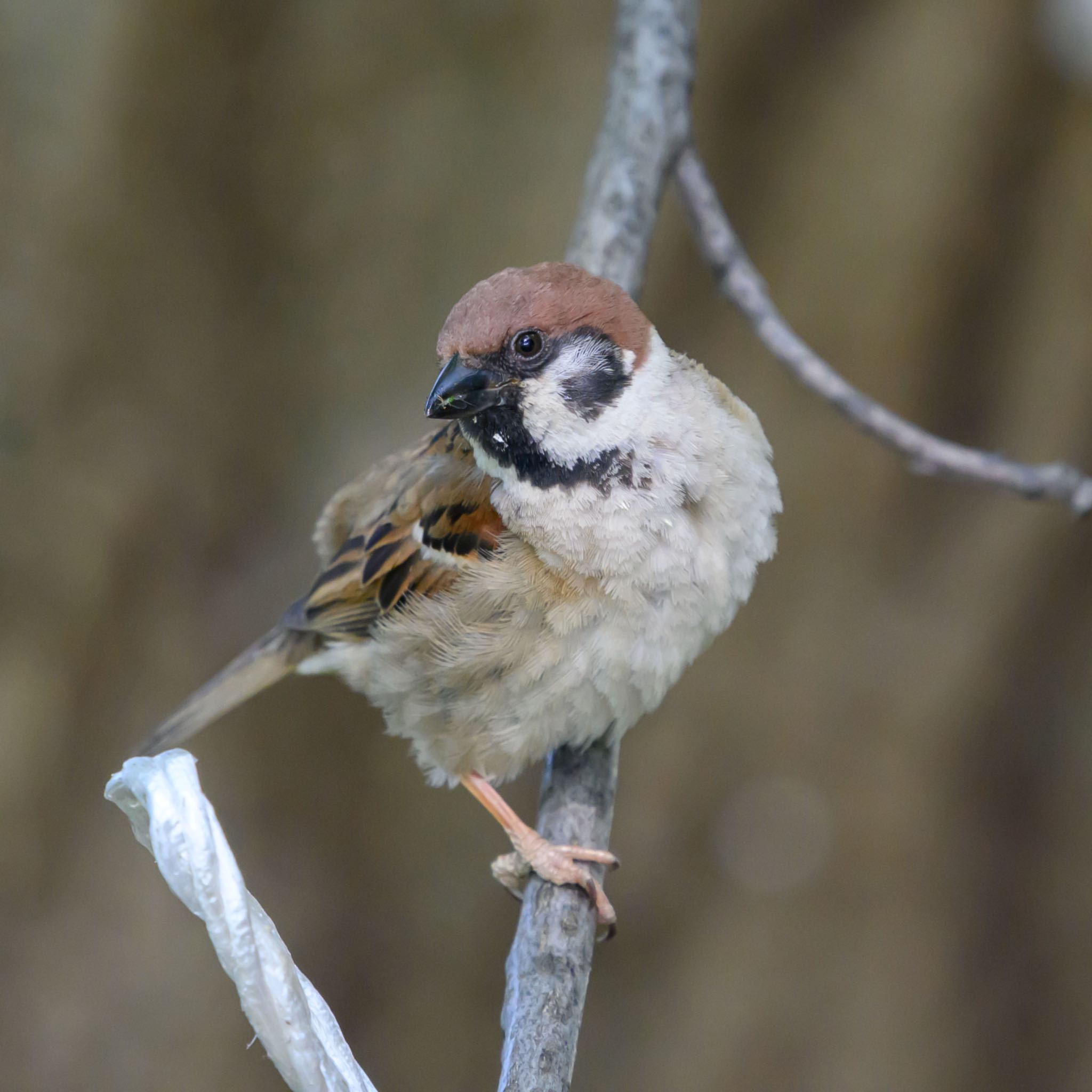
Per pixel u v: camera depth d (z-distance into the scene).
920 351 10.93
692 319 10.84
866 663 11.09
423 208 10.39
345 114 10.23
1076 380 10.97
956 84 10.46
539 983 4.45
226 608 10.54
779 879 11.16
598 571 5.31
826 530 11.03
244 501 10.59
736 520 5.45
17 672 10.24
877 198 10.67
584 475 5.33
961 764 11.24
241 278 10.38
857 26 10.47
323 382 10.55
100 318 10.09
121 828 10.52
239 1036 10.56
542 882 4.91
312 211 10.34
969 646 11.07
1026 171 10.72
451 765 5.88
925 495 11.02
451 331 5.36
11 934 10.38
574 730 5.55
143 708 10.46
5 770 10.27
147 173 10.00
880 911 11.16
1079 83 10.47
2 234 9.83
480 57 10.23
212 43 9.91
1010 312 10.92
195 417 10.40
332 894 10.91
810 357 6.43
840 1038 11.22
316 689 10.73
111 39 9.66
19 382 10.00
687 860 11.15
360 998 10.98
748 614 11.05
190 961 10.53
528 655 5.43
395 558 5.91
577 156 10.25
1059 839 11.34
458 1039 10.98
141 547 10.39
